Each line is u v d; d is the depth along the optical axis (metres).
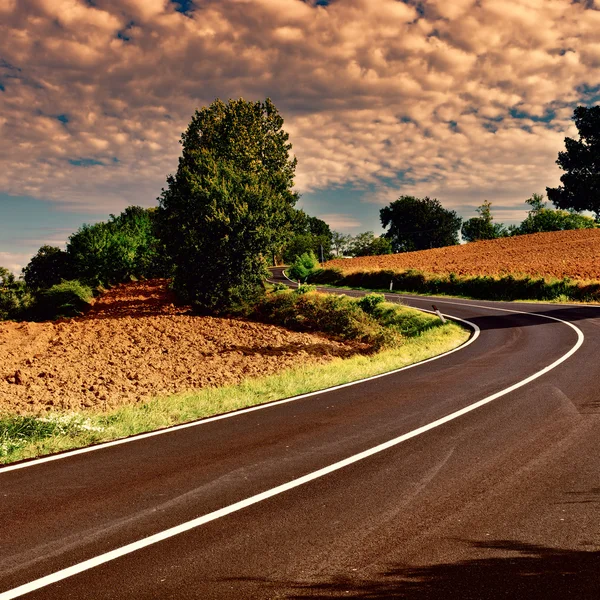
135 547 4.34
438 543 4.22
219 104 44.03
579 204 84.44
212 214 31.00
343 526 4.58
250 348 21.61
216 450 6.94
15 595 3.68
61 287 39.47
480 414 8.05
